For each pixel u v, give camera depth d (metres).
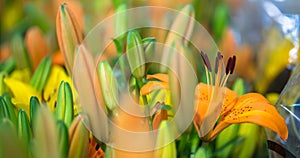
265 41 1.14
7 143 0.64
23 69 1.01
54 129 0.65
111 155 0.68
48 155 0.65
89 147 0.72
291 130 0.76
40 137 0.65
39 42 1.09
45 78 0.89
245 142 0.84
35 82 0.88
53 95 0.82
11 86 0.85
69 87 0.72
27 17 1.37
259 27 1.22
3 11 1.54
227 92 0.77
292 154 0.76
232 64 0.77
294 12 1.15
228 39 1.08
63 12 0.76
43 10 1.33
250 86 0.97
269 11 1.19
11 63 1.01
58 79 0.89
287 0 1.17
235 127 0.82
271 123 0.72
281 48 1.06
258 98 0.76
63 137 0.66
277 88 0.96
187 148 0.76
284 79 0.97
